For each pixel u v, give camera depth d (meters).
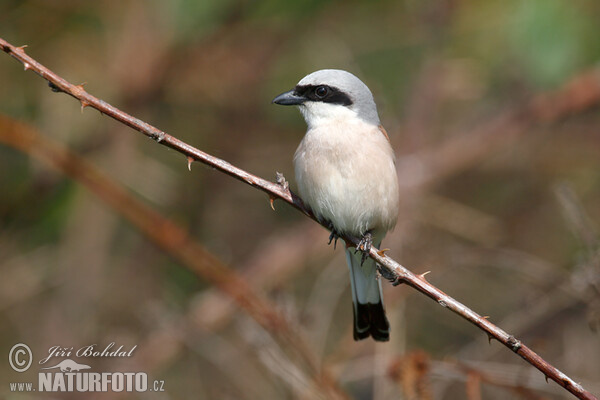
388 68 14.84
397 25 14.73
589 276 8.29
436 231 13.96
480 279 12.80
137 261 13.06
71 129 12.98
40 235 12.75
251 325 9.62
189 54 13.85
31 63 6.13
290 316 9.41
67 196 12.60
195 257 10.19
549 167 15.09
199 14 13.16
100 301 12.50
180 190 13.95
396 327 10.09
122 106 13.52
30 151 10.43
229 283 9.90
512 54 13.57
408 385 8.07
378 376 9.48
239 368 10.98
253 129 14.59
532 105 14.41
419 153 14.41
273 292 10.55
